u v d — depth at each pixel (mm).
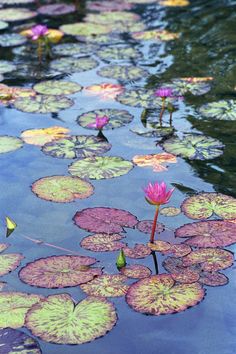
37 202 2865
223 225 2666
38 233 2652
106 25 5418
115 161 3213
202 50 4820
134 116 3754
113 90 4121
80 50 4840
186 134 3523
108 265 2430
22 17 5629
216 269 2404
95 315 2141
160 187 2463
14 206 2842
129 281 2332
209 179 3049
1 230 2680
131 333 2078
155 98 3996
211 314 2172
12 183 3021
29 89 4121
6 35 5188
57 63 4582
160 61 4625
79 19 5598
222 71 4426
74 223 2709
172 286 2303
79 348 1999
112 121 3674
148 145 3398
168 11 5770
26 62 4609
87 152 3305
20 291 2268
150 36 5133
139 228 2668
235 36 5098
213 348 2025
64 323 2096
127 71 4430
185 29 5285
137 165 3176
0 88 4113
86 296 2242
